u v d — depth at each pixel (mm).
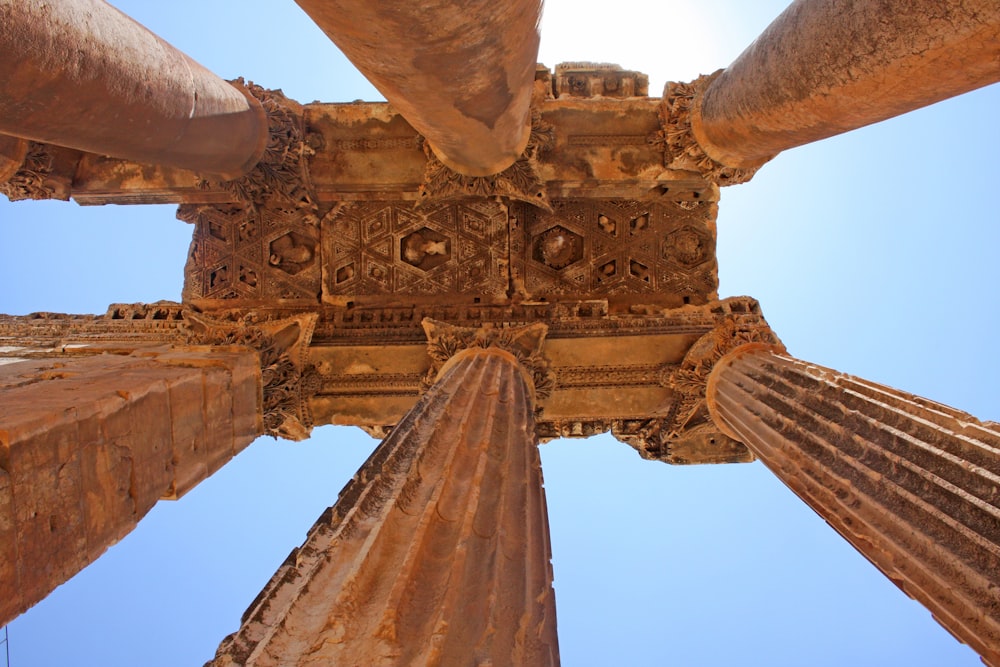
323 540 5438
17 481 6137
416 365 12680
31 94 6191
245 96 11234
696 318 12250
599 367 12438
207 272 13203
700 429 12812
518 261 12922
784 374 9914
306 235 13078
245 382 10617
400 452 6867
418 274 12914
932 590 6207
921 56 5664
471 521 5746
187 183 12258
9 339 12680
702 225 13031
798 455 8500
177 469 8766
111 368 9289
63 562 6629
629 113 12008
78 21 6383
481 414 8531
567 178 12227
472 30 5859
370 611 4570
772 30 8031
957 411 7371
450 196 12055
